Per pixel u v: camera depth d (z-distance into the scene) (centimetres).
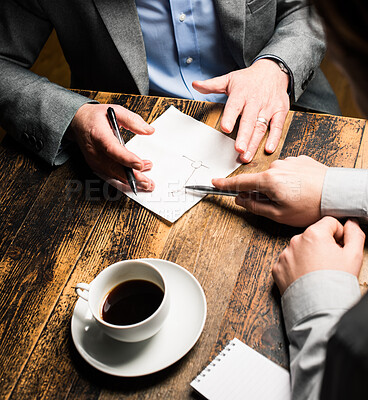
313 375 56
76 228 81
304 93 128
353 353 38
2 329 69
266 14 115
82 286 67
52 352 66
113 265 64
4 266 77
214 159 89
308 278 64
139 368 62
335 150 87
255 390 59
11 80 102
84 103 95
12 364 66
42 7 114
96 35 112
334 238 73
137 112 99
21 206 86
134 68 112
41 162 94
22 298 73
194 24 114
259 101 96
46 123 93
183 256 76
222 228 79
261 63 105
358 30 35
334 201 73
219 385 60
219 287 71
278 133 91
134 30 109
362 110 44
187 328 65
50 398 62
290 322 64
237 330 66
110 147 85
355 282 63
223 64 122
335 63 41
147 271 65
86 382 63
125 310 64
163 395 61
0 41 116
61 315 70
